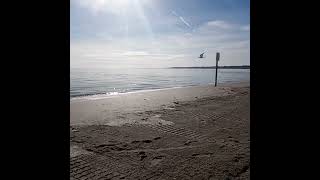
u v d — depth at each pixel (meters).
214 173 4.24
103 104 11.88
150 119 8.58
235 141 6.11
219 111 10.09
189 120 8.45
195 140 6.18
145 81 38.19
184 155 5.10
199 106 11.33
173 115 9.28
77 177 3.98
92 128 7.25
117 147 5.54
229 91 17.55
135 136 6.46
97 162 4.64
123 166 4.50
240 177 4.11
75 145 5.61
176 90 18.72
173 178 4.05
